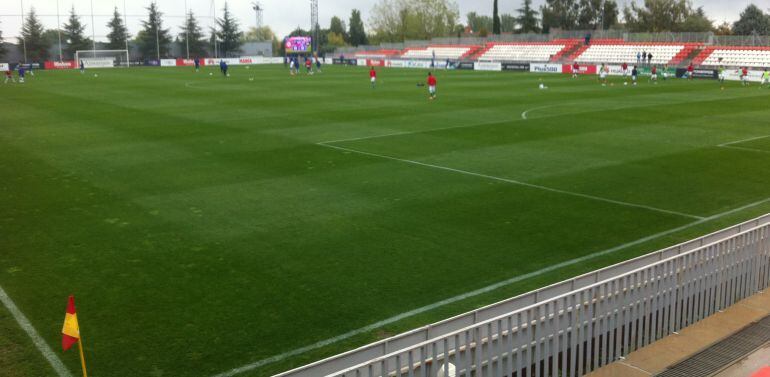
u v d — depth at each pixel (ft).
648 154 71.41
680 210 49.37
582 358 26.27
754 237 33.55
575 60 261.24
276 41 517.14
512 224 45.42
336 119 100.94
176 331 29.22
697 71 203.72
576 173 61.72
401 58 329.11
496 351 24.20
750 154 71.72
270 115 106.22
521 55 283.18
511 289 33.99
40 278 35.65
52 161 68.39
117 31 340.80
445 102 126.52
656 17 361.51
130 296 33.12
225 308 31.63
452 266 37.27
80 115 108.06
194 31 354.95
